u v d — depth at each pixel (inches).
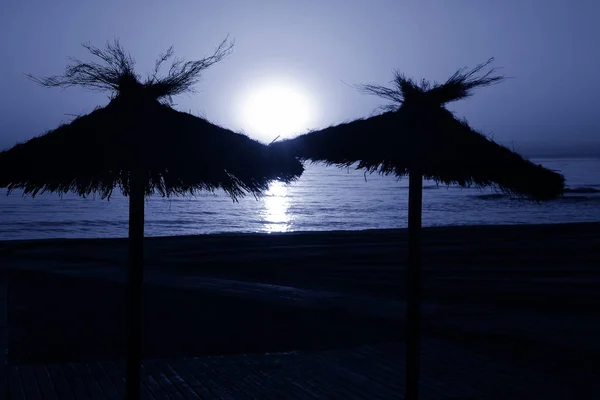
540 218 1537.9
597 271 552.4
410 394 187.5
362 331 329.7
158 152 165.2
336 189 3075.8
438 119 181.5
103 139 163.2
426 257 626.8
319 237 770.8
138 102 167.0
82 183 175.0
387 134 180.1
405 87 183.8
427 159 180.5
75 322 355.9
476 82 182.4
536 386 232.4
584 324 339.3
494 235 788.0
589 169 5413.4
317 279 517.0
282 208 1939.0
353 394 221.8
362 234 797.9
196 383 234.8
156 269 563.5
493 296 437.1
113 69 169.3
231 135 179.2
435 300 422.0
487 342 300.7
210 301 408.2
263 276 532.4
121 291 448.5
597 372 251.4
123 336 325.7
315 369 253.8
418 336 187.8
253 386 231.5
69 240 725.9
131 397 171.3
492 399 217.0
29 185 171.8
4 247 673.0
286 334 324.5
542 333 315.6
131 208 168.9
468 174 187.5
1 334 326.0
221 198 2309.3
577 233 810.8
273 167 180.2
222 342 309.3
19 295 432.5
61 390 225.8
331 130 189.6
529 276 525.7
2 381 235.5
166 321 354.6
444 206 1892.2
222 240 738.8
